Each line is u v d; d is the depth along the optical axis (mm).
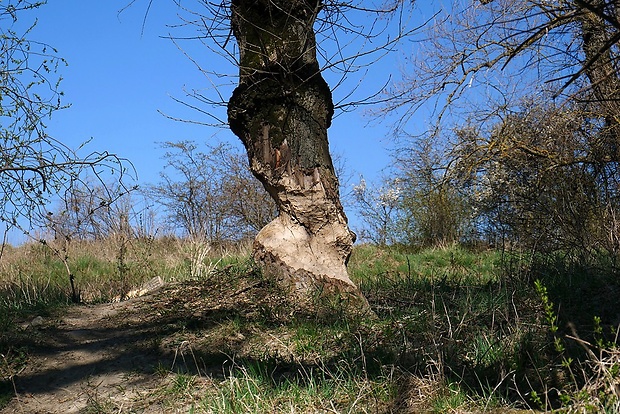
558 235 8438
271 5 6641
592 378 4055
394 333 5352
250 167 6906
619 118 9109
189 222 20031
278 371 4977
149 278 10562
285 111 6688
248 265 7488
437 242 16328
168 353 5609
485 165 11531
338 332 5562
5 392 5230
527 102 9984
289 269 6652
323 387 4469
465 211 15930
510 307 5641
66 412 4848
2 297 8109
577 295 5875
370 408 4223
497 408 4070
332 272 6578
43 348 6043
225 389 4625
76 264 12414
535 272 6609
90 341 6180
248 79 6684
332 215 6730
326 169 6773
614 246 7809
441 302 6207
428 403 4230
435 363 4426
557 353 4680
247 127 6801
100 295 9422
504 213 10070
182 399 4711
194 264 10273
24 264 12523
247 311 6363
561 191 9047
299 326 5766
